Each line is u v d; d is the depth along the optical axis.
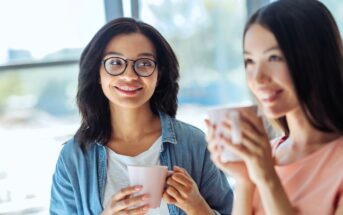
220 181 1.73
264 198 0.92
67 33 2.71
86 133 1.70
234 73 3.07
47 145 2.75
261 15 0.96
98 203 1.62
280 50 0.92
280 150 1.09
